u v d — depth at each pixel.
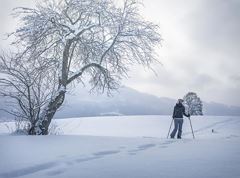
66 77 15.85
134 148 7.12
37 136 10.55
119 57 16.67
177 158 5.48
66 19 16.61
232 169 4.31
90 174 4.12
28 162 4.96
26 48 15.21
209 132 21.61
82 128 25.59
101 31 16.50
